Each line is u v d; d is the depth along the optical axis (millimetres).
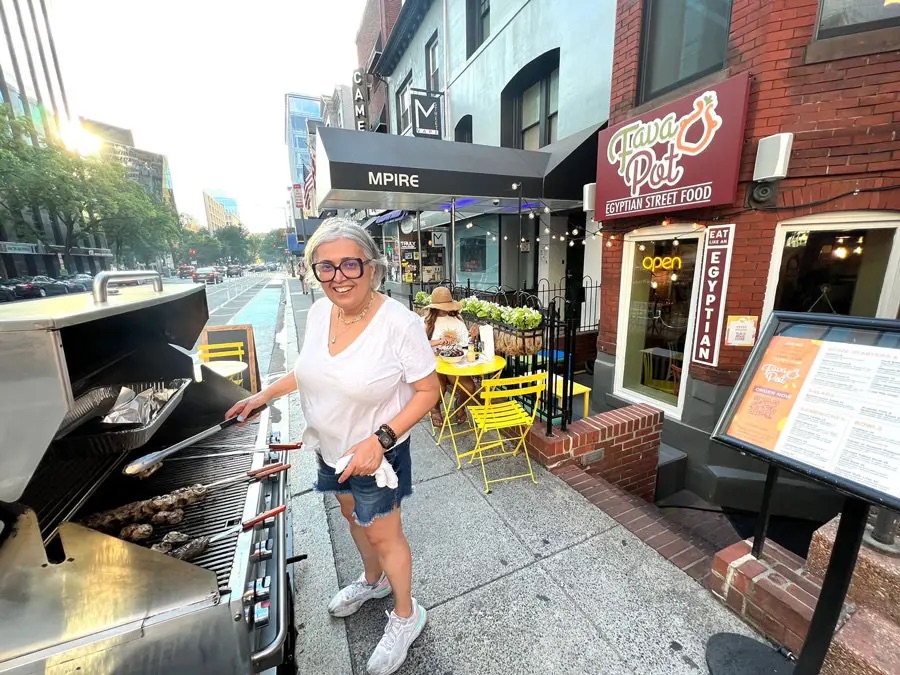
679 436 4094
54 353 948
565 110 6191
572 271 7277
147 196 36000
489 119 8188
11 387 938
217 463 2023
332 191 5059
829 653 1509
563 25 6023
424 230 12016
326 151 4836
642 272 4496
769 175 3133
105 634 1056
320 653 1744
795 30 2992
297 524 2600
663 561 2242
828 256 3207
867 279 3123
